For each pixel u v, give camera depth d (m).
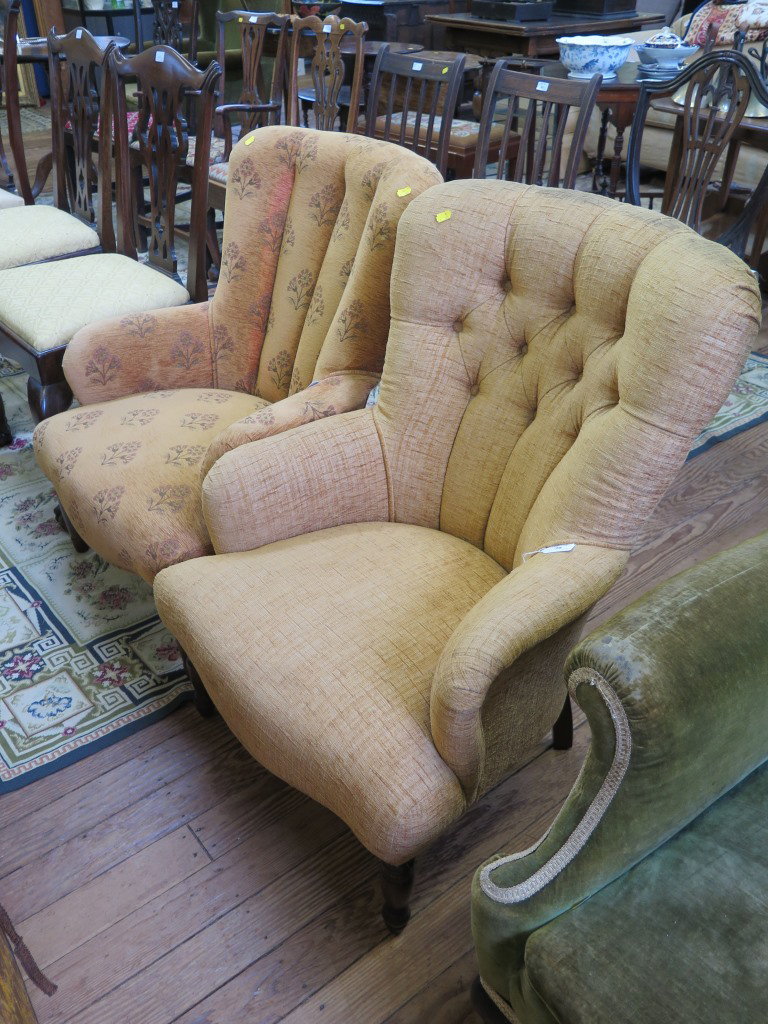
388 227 1.38
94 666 1.64
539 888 0.82
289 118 3.02
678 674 0.73
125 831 1.34
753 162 3.38
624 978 0.73
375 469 1.36
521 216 1.20
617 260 1.07
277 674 1.09
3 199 2.72
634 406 1.02
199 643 1.17
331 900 1.25
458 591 1.20
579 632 1.13
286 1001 1.13
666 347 0.97
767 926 0.75
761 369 2.75
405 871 1.11
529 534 1.15
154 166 2.47
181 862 1.30
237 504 1.27
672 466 1.02
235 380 1.78
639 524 1.06
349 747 1.00
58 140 2.55
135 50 4.82
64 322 1.89
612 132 4.22
